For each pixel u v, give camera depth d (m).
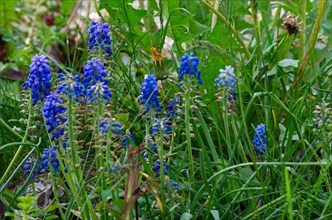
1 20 5.59
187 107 2.59
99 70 2.46
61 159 2.62
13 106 3.71
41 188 3.12
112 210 2.38
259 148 2.88
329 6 3.65
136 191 2.37
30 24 5.90
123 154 2.66
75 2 5.48
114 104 3.36
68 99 2.49
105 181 2.49
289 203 2.28
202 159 2.57
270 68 3.43
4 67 4.29
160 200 2.48
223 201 2.76
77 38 4.71
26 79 4.31
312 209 2.50
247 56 3.59
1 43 5.31
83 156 3.35
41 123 2.79
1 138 3.48
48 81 2.59
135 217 2.56
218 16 3.56
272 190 2.70
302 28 3.54
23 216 2.53
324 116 2.73
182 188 2.63
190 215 2.39
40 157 2.98
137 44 3.62
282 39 3.46
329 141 2.84
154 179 2.47
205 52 3.58
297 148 3.06
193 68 2.52
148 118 2.57
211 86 3.28
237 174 2.81
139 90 3.59
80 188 2.54
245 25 4.00
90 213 2.51
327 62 3.48
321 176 2.48
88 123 3.24
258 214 2.48
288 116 3.27
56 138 2.55
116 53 3.43
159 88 2.91
